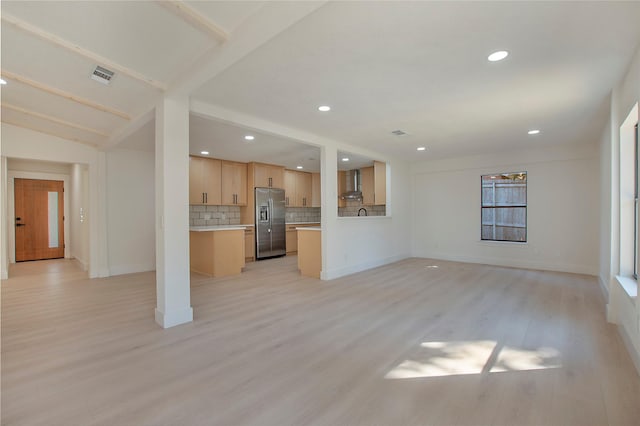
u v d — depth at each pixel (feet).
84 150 16.89
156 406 5.69
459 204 21.91
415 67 8.30
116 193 18.04
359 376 6.73
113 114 11.67
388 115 12.32
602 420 5.25
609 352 7.80
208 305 11.87
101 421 5.29
